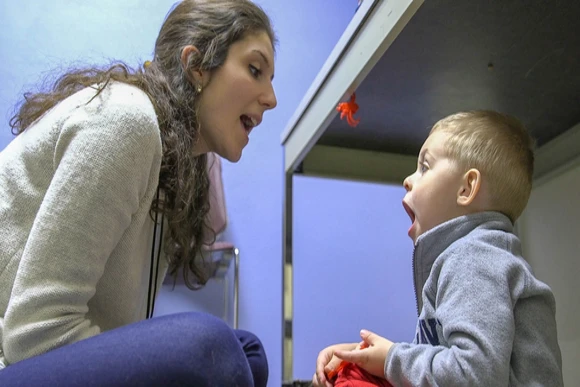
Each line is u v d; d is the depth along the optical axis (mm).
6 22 1769
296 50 2033
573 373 1239
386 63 958
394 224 1911
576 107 1132
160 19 1914
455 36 873
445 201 787
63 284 563
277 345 1728
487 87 1045
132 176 618
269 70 856
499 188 774
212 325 535
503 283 642
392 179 1410
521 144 810
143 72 771
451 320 632
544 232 1354
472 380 589
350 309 1785
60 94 744
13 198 635
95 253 587
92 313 667
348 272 1822
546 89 1055
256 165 1879
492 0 792
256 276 1772
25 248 577
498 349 596
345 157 1396
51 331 552
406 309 1825
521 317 661
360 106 1125
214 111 810
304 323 1739
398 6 792
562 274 1286
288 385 1283
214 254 1631
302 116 1255
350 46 972
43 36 1783
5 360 570
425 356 647
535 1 791
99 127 615
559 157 1295
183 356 494
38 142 646
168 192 721
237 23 814
